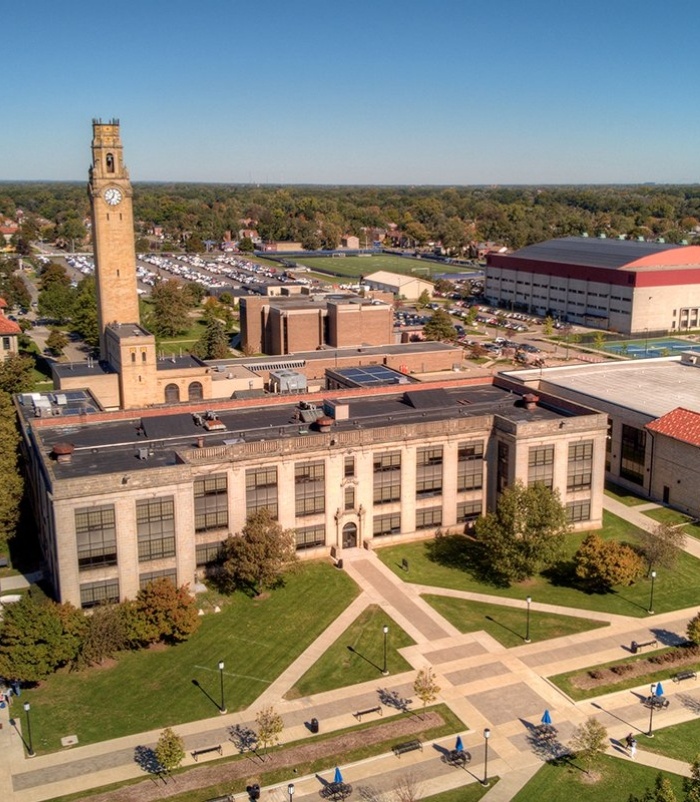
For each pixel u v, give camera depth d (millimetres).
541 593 87188
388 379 134125
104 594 81438
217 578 89500
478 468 101500
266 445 89500
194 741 63750
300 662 74375
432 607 84000
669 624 80875
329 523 95062
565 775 60125
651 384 135125
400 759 61938
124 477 79625
